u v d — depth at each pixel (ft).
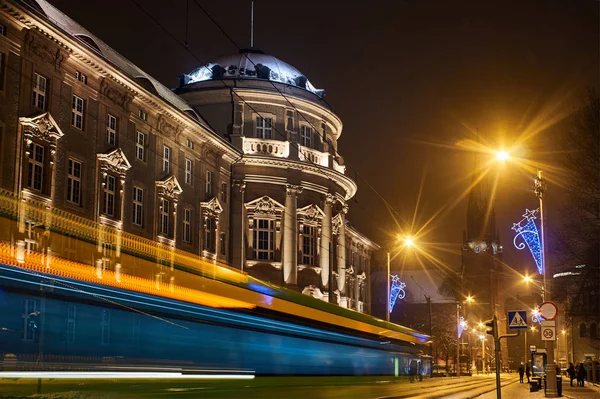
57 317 37.68
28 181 98.17
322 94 194.90
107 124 116.78
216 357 48.96
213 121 172.86
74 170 108.37
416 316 464.24
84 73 111.24
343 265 198.80
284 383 57.67
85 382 37.40
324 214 183.52
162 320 44.60
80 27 123.75
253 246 169.48
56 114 103.86
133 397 40.22
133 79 120.37
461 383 185.57
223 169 161.79
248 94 172.86
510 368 502.38
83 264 41.04
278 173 171.53
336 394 69.00
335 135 199.62
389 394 87.61
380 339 90.58
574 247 123.65
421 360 125.18
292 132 175.63
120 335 41.16
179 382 43.98
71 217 42.65
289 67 191.31
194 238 144.97
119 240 44.68
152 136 130.31
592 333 316.60
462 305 449.89
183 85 183.73
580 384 176.76
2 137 93.40
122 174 118.73
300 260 174.91
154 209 129.39
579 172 106.93
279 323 59.11
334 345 71.00
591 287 150.41
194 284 48.96
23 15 96.22
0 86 93.86
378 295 418.72
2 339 34.47
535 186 106.73
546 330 103.86
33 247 39.09
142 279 44.57
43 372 35.45
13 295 35.68
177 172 138.62
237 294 53.67
